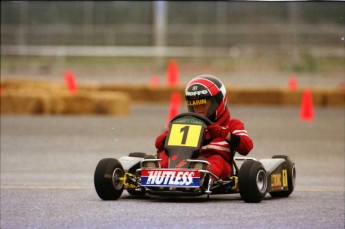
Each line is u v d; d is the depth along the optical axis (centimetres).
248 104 9675
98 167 2780
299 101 9575
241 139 2794
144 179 2658
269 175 2803
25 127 6525
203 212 2500
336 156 4803
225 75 13862
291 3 14288
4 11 14312
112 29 14388
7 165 4244
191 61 14262
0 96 8000
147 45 14288
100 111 8000
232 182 2750
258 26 14338
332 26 14212
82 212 2517
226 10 14462
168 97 10112
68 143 5381
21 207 2656
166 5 14525
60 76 13550
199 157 2708
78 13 14575
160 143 2836
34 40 14312
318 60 14162
